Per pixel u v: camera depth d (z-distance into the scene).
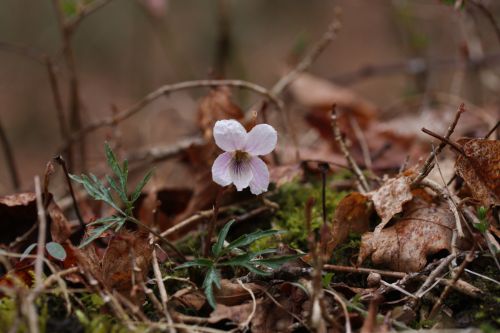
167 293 0.35
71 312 0.32
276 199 0.40
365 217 0.37
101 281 0.33
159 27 0.69
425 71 0.61
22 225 0.36
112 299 0.32
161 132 0.65
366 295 0.33
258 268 0.34
